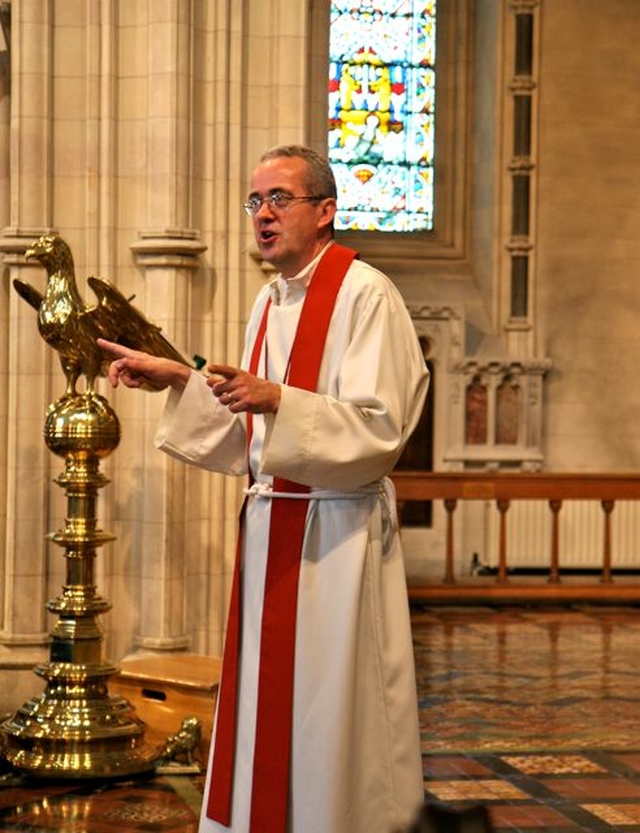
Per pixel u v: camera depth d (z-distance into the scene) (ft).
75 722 24.90
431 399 63.87
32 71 29.66
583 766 27.27
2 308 30.45
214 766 16.25
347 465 14.98
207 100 30.01
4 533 30.68
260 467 15.24
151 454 29.58
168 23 29.35
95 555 25.95
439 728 30.73
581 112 65.26
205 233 30.01
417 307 63.16
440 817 6.15
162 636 29.53
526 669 38.63
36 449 29.81
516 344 64.90
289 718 15.43
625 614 50.70
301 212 15.93
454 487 53.06
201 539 30.09
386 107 66.69
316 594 15.53
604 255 65.51
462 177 67.00
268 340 16.49
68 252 25.34
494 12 65.10
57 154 29.99
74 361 25.34
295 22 30.25
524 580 61.82
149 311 29.68
